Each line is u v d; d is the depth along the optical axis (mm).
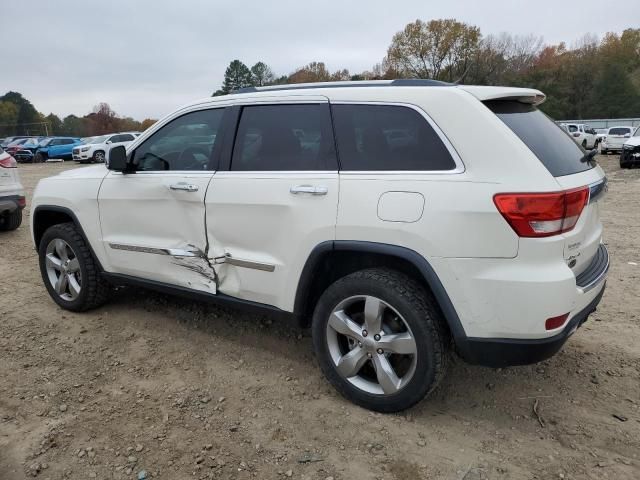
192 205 3586
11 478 2584
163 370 3607
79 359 3756
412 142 2865
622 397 3266
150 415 3088
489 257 2607
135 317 4461
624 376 3502
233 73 81688
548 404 3201
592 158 3223
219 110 3611
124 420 3039
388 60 68750
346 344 3232
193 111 3730
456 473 2615
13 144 31797
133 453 2762
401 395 2934
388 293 2850
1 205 7234
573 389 3359
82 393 3322
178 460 2713
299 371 3588
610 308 4617
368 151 2982
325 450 2787
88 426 2982
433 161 2787
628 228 7953
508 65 70438
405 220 2756
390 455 2744
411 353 2852
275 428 2969
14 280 5520
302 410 3133
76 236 4379
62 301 4586
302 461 2705
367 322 2961
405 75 67375
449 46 65312
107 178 4102
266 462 2705
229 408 3164
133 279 4121
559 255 2604
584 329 4211
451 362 3680
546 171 2609
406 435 2900
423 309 2803
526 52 72125
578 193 2668
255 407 3170
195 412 3119
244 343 3998
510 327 2627
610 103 60094
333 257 3131
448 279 2691
